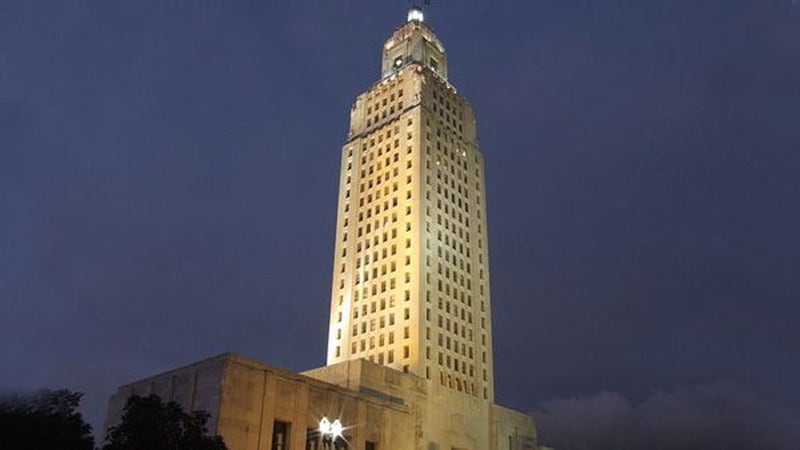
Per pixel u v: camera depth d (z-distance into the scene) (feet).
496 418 376.27
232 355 253.85
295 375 272.72
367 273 393.50
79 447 175.11
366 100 457.27
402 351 355.15
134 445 170.30
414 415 326.03
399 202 397.60
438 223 396.37
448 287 385.91
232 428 243.81
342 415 284.41
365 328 379.14
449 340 371.76
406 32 483.92
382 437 297.74
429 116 422.41
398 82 444.14
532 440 395.96
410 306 363.15
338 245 418.31
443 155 422.41
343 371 317.01
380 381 319.27
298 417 265.95
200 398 254.06
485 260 424.05
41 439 169.07
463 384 369.09
